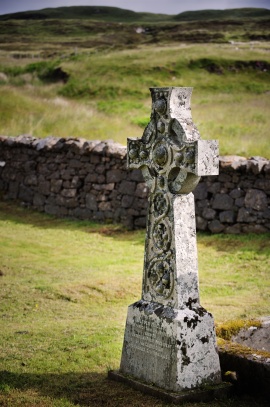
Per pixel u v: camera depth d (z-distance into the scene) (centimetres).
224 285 1582
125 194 2288
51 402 917
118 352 1126
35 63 6444
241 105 4347
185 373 912
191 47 7338
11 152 2747
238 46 8100
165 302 956
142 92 5516
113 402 914
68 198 2472
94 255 1941
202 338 930
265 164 1978
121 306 1444
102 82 5684
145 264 998
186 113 972
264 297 1470
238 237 1975
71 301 1477
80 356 1106
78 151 2444
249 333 1061
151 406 889
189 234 954
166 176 966
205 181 2075
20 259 1875
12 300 1470
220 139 2841
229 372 959
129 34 12112
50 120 3497
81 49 8925
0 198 2748
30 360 1088
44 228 2339
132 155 1027
